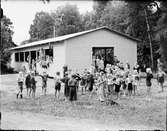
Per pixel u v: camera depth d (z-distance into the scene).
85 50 26.64
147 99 16.12
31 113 12.16
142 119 11.48
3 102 14.80
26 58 37.44
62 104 14.54
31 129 8.75
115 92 17.41
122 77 17.53
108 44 27.61
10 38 48.00
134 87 18.00
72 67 26.03
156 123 10.82
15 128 8.84
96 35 27.11
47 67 29.06
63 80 16.94
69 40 25.94
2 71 39.75
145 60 39.03
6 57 40.97
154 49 37.25
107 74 16.59
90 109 13.38
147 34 36.88
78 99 16.09
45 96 17.08
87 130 9.27
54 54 28.00
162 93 18.39
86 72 18.64
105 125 10.27
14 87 20.84
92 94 17.88
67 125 9.97
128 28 36.91
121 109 13.45
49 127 9.41
